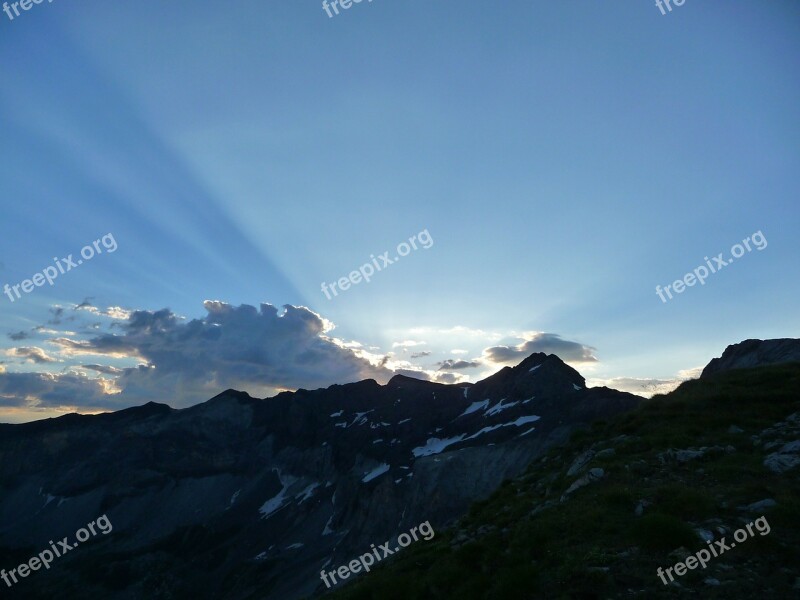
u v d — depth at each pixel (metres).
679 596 11.20
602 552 13.51
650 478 18.08
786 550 12.09
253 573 140.62
